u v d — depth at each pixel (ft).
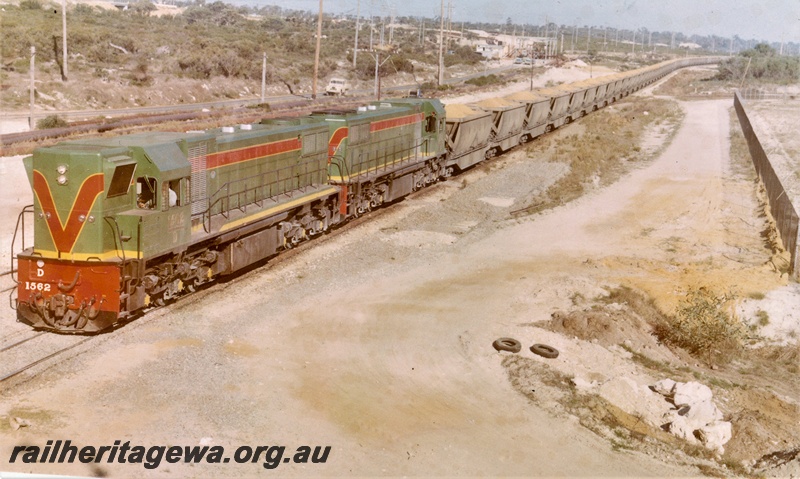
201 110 211.82
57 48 248.73
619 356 59.06
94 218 53.31
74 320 54.03
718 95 317.83
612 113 243.81
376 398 48.32
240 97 267.59
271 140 77.61
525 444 43.60
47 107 197.88
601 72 444.96
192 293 65.36
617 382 51.29
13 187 102.32
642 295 73.05
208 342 54.95
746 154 163.32
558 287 73.72
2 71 212.23
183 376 49.01
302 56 366.22
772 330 69.05
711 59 572.10
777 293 74.08
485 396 49.67
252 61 301.63
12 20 268.41
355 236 89.30
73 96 209.05
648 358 59.88
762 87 348.38
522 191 120.26
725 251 91.45
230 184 69.97
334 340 57.62
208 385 48.14
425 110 119.03
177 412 44.29
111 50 272.51
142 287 56.54
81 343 53.01
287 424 44.11
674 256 88.58
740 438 46.32
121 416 43.29
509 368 54.29
